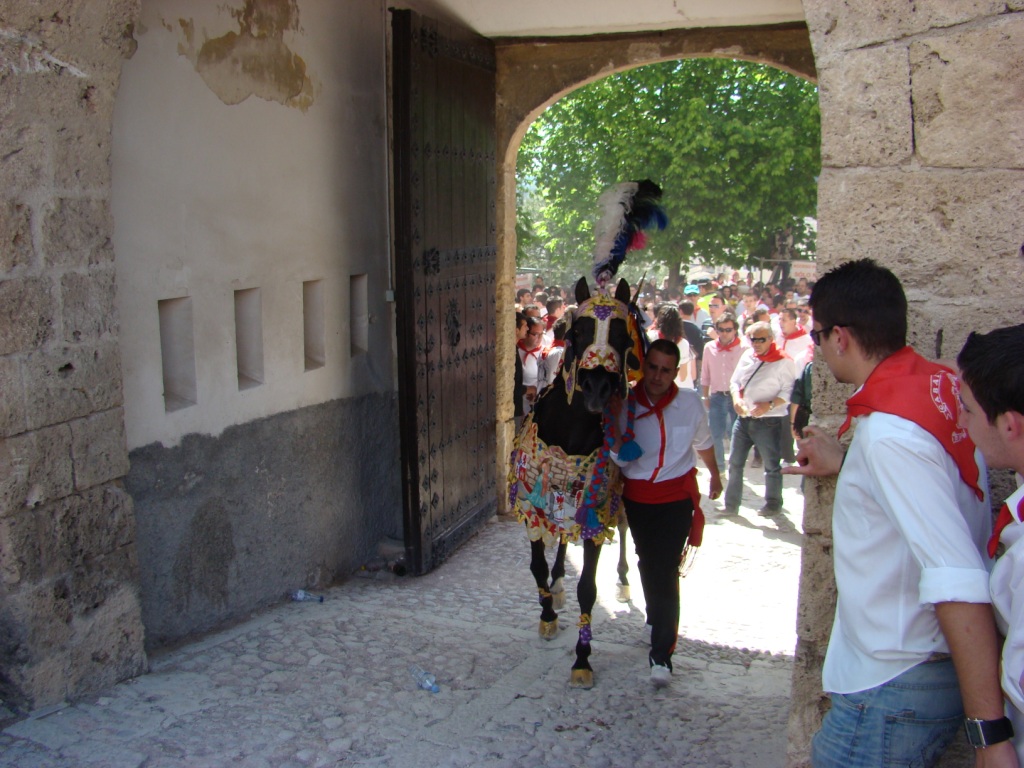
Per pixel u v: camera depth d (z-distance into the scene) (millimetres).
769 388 8297
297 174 5816
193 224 4918
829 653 2471
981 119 2789
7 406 3670
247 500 5453
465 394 7387
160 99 4645
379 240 6875
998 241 2814
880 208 2928
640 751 3861
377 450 6953
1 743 3551
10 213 3646
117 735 3678
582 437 4727
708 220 22422
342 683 4395
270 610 5617
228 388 5250
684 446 4691
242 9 5215
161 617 4820
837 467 2787
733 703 4449
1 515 3682
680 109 22016
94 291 4035
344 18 6277
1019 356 1926
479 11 7105
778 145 21547
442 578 6648
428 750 3752
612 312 4453
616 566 7051
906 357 2369
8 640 3775
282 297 5715
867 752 2314
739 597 6402
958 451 2252
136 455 4602
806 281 20844
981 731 2000
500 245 8078
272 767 3516
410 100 6145
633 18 7191
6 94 3611
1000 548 2793
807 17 2943
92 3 3877
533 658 4965
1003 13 2738
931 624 2242
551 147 24312
